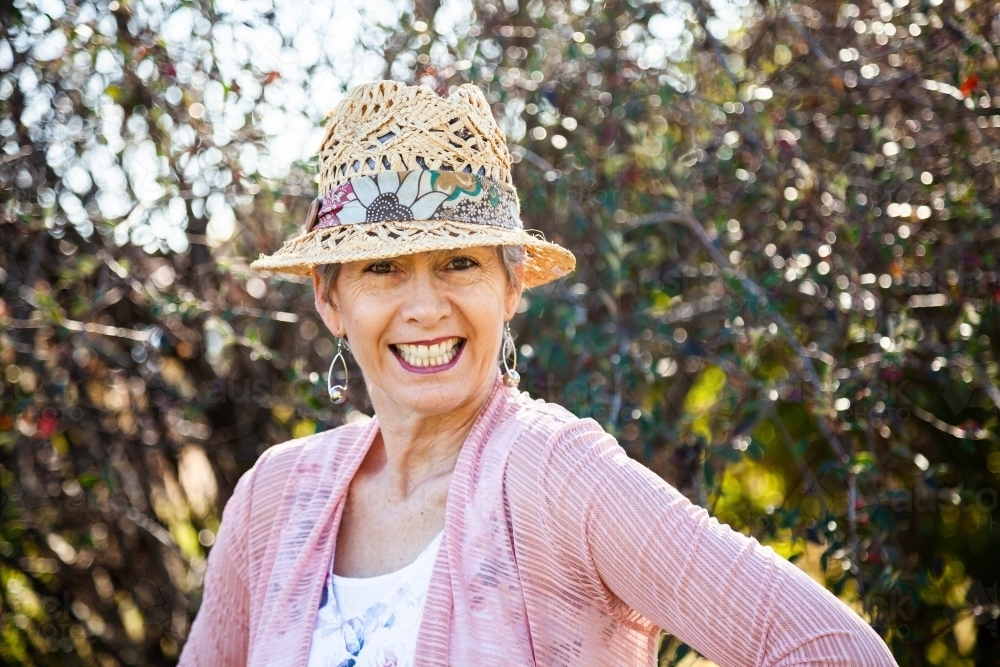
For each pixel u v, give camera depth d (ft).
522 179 10.34
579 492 4.75
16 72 10.10
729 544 4.52
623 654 4.96
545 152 10.50
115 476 10.93
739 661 4.39
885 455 9.50
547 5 10.89
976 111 9.04
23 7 9.87
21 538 10.68
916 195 9.52
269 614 5.52
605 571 4.72
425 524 5.39
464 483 5.10
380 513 5.58
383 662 5.01
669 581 4.52
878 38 9.79
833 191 9.03
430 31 10.43
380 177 5.29
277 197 9.90
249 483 6.16
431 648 4.83
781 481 11.18
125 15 9.97
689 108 10.21
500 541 4.88
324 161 5.60
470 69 9.86
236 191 10.02
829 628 4.26
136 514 10.95
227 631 6.20
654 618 4.66
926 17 9.22
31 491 10.73
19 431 10.09
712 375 10.84
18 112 10.15
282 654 5.30
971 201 9.04
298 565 5.52
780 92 9.90
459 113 5.34
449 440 5.51
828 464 8.55
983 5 9.02
